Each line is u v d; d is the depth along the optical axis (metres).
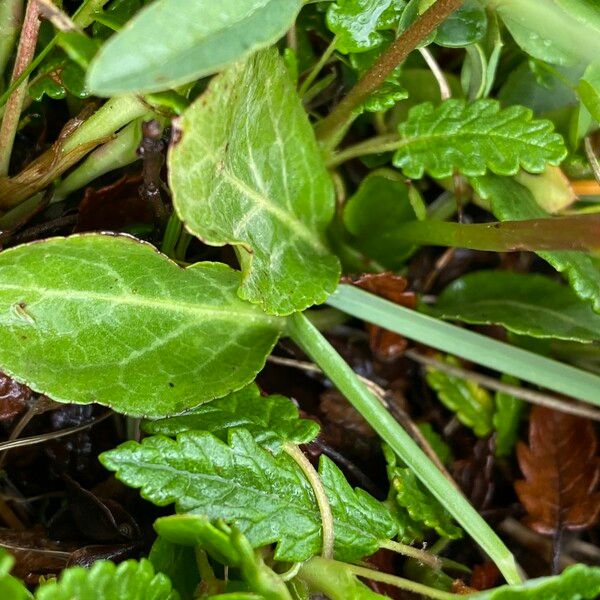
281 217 0.28
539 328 0.30
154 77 0.24
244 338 0.28
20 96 0.27
